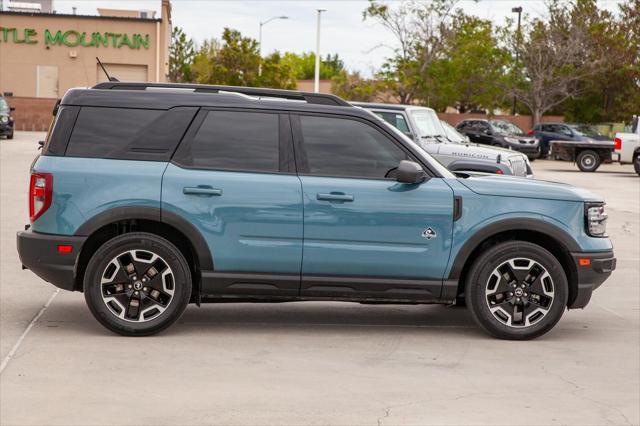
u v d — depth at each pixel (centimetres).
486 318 780
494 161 1606
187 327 805
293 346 743
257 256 761
